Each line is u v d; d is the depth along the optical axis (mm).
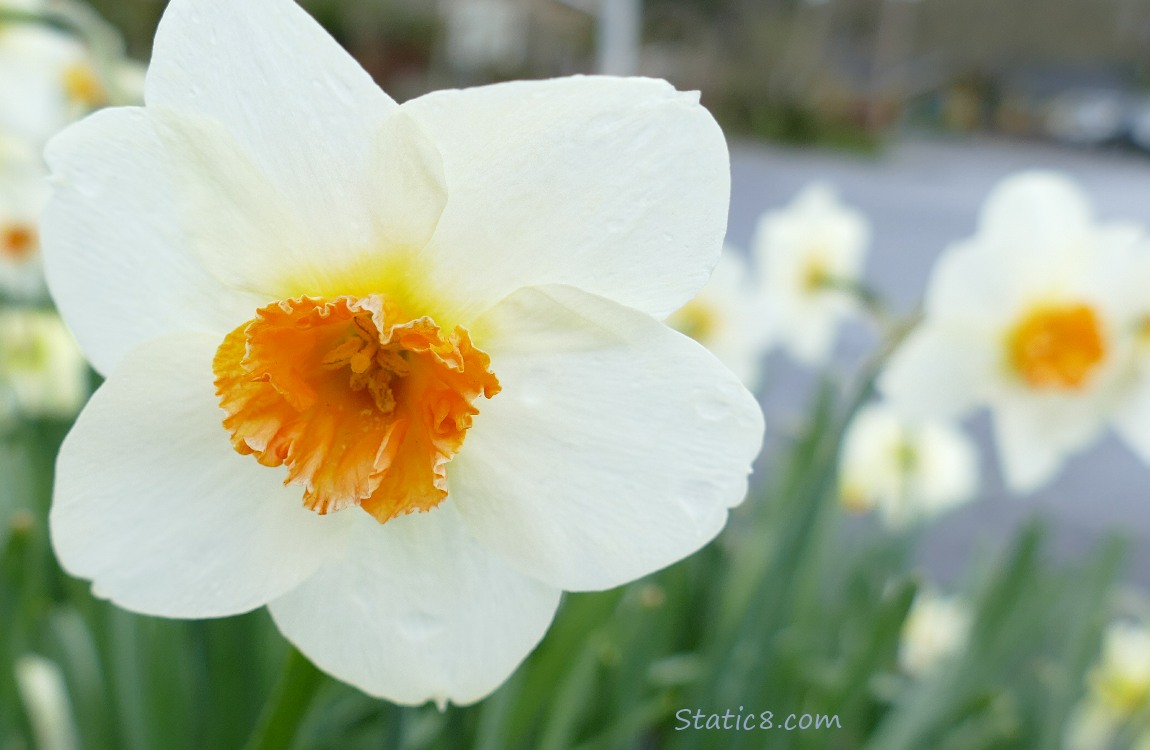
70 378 474
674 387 206
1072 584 460
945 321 416
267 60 200
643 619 364
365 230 211
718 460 204
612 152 202
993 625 373
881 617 351
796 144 4316
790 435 461
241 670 329
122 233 203
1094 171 4020
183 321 211
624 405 208
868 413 536
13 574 323
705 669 371
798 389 1108
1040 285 417
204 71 198
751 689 363
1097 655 406
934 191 3109
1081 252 414
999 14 5758
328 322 214
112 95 358
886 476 531
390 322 211
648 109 201
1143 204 2852
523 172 204
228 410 205
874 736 416
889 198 2873
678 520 207
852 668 355
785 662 367
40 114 481
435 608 221
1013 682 451
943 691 376
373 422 223
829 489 354
